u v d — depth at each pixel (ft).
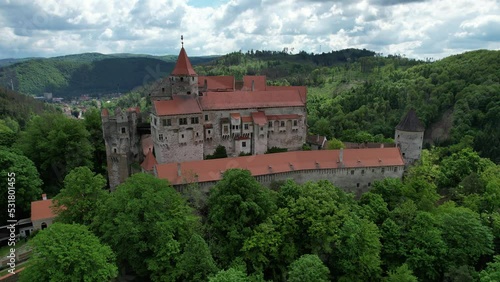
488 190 301.84
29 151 339.77
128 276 226.38
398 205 279.90
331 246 239.71
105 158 383.04
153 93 362.74
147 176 241.35
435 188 322.34
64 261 165.27
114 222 210.79
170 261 209.36
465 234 241.35
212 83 427.33
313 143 424.87
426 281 236.22
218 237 230.68
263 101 375.04
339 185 322.75
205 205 265.75
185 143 330.34
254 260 220.64
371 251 226.79
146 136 354.74
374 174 329.11
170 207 226.38
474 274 222.69
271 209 240.94
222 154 353.92
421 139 366.43
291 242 234.58
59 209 241.14
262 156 307.99
